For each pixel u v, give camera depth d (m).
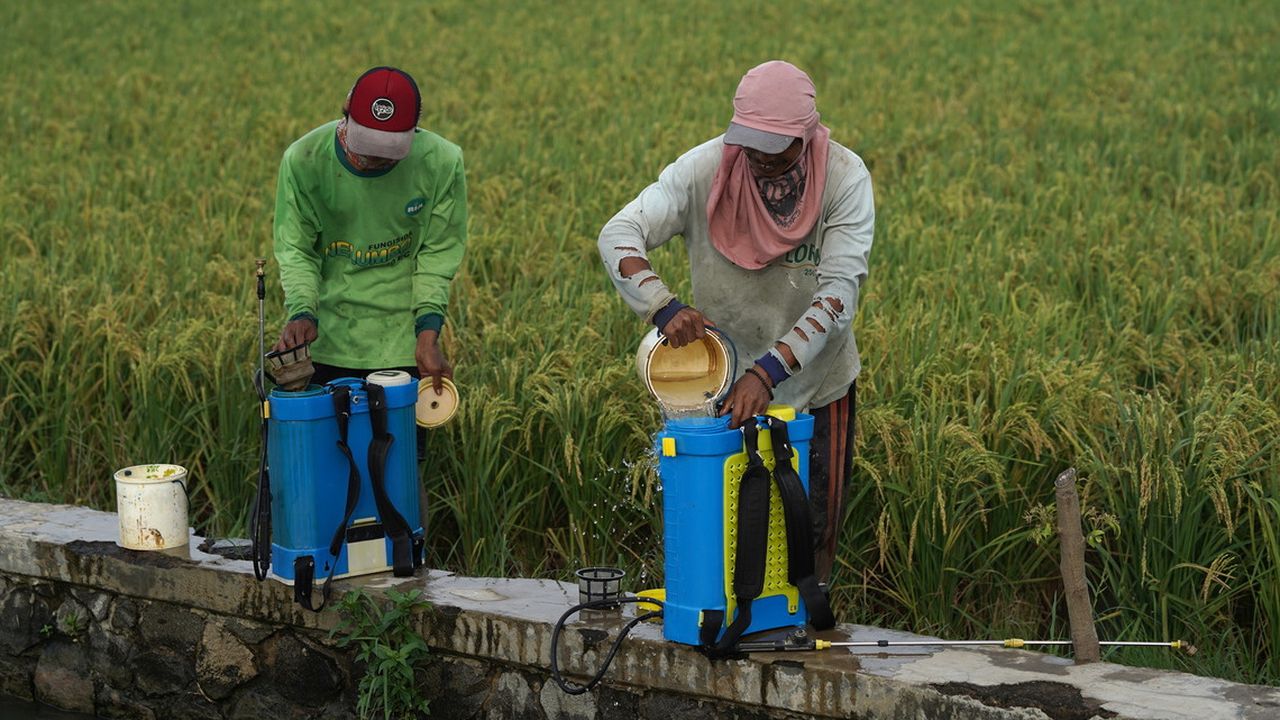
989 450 5.34
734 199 4.25
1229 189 10.31
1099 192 10.18
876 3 24.42
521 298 7.48
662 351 4.27
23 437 6.50
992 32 21.14
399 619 4.69
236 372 6.20
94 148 13.45
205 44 20.53
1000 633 5.01
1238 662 4.75
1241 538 5.05
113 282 7.79
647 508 5.36
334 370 5.35
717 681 4.20
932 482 5.03
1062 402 5.40
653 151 11.77
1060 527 4.03
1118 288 7.65
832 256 4.23
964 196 10.15
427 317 5.20
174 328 6.77
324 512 4.82
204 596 5.04
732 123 4.07
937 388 5.66
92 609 5.28
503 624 4.54
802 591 4.20
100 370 6.65
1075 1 23.55
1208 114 13.11
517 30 22.25
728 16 23.72
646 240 4.29
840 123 13.99
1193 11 21.67
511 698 4.59
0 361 6.69
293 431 4.76
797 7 24.17
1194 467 4.99
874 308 6.90
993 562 5.19
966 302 7.27
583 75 17.39
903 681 3.93
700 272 4.42
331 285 5.26
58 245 8.92
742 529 4.09
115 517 5.57
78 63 18.84
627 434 5.65
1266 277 7.55
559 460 5.66
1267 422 5.25
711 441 4.05
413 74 18.27
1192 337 6.90
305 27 22.25
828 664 4.07
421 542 5.03
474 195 10.65
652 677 4.30
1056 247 8.68
